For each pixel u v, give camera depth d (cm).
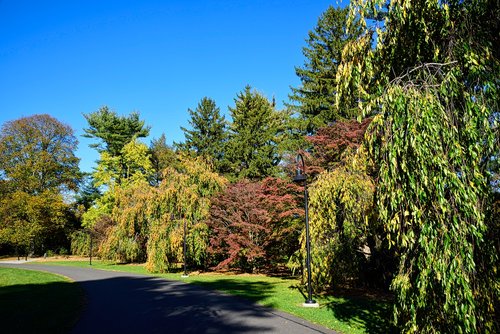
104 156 3888
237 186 2014
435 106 427
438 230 407
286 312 892
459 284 387
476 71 416
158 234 2077
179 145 3759
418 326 434
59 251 4250
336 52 2280
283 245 1745
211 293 1252
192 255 2025
